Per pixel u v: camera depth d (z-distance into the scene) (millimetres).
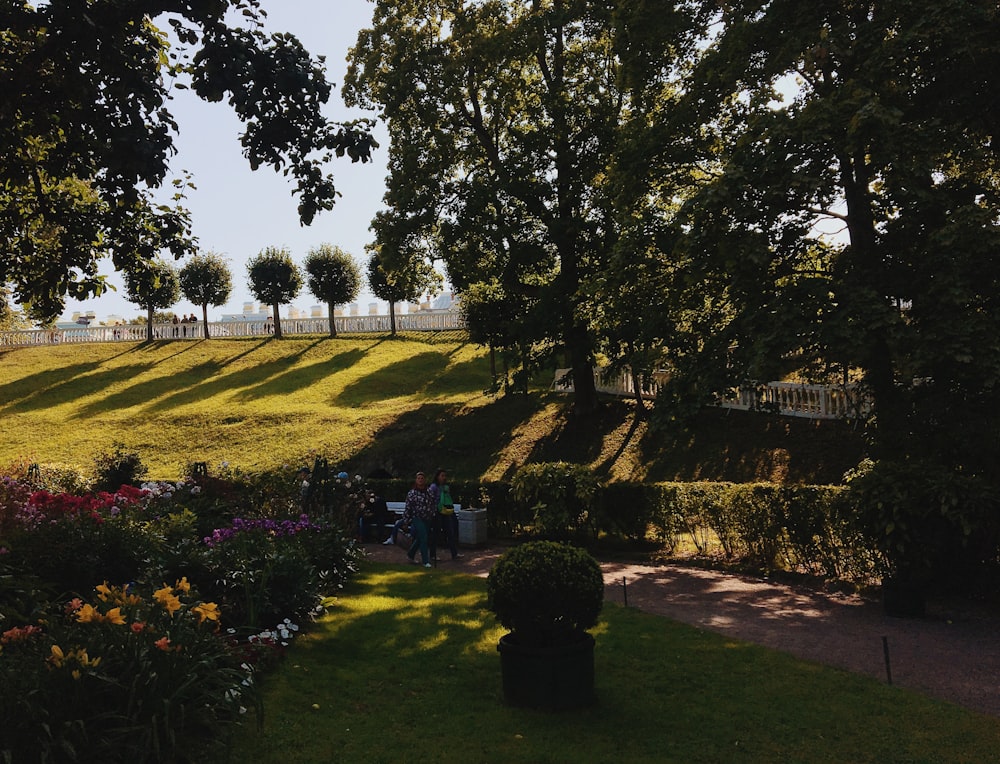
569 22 22781
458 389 35156
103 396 38812
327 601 10875
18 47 10781
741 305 15117
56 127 10867
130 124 9711
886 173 12352
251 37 10062
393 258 25938
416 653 8578
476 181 24188
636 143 16875
